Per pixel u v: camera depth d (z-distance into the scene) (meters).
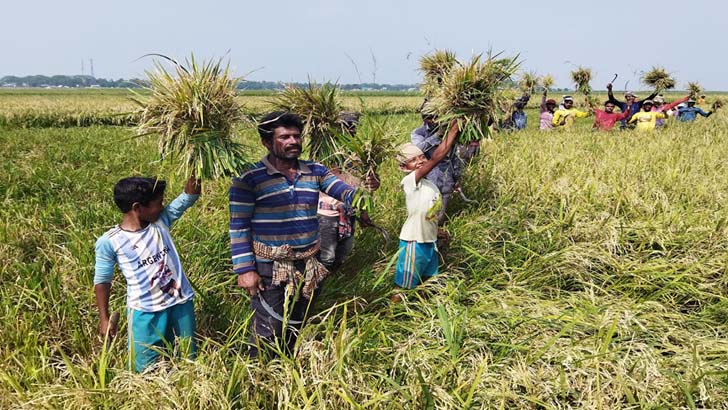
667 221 4.93
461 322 3.38
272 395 2.84
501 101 3.89
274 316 3.29
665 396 2.80
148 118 3.09
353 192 3.40
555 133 12.37
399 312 3.91
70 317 3.63
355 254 4.95
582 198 5.59
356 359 3.13
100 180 8.03
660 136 10.77
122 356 3.26
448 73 4.14
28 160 10.05
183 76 3.07
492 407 2.79
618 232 4.85
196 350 3.41
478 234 5.00
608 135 11.55
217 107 3.06
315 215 3.37
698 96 16.70
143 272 3.12
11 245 4.94
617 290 4.15
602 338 3.27
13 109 25.08
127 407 2.60
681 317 3.68
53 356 3.35
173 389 2.66
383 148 3.75
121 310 3.70
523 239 4.87
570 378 2.96
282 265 3.26
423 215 4.01
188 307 3.33
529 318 3.46
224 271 4.43
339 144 4.08
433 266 4.27
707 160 7.56
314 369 2.91
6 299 3.74
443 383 2.86
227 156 3.04
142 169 8.84
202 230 5.11
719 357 3.12
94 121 24.89
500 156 7.95
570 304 3.75
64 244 4.89
